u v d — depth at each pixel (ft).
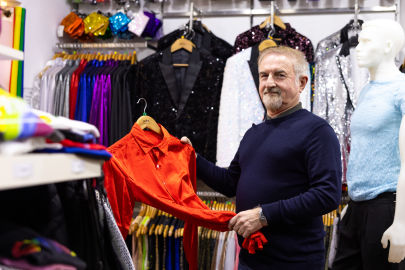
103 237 3.60
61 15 11.49
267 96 5.66
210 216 5.57
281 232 5.33
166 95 9.82
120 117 9.79
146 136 6.13
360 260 6.76
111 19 10.56
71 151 2.62
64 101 10.07
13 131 2.29
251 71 9.36
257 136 5.88
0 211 2.90
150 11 10.88
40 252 2.48
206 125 9.69
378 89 6.60
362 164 6.56
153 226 9.28
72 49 11.73
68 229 3.26
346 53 9.30
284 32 9.87
